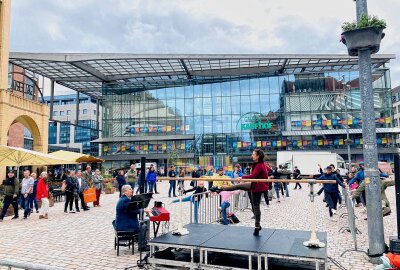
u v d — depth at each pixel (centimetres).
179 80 5578
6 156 1605
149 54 4416
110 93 5647
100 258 700
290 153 3738
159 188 3017
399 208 633
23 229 1034
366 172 693
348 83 5116
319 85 5191
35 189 1433
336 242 848
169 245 612
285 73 5416
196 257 654
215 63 4884
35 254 729
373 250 668
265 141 5197
